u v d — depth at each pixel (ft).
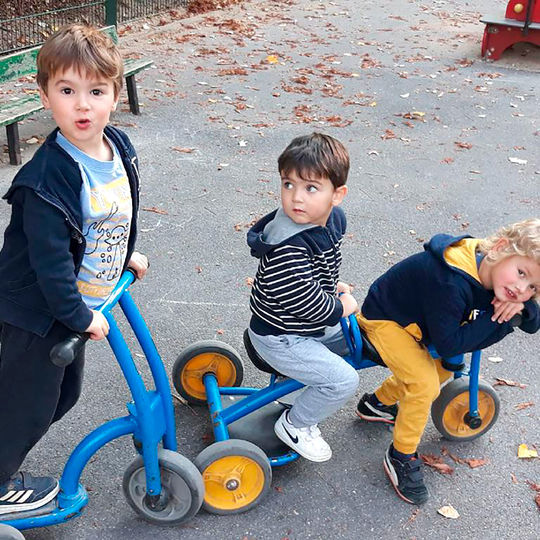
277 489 9.75
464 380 10.31
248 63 27.73
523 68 29.55
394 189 18.75
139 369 11.91
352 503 9.63
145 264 8.75
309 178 8.14
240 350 12.50
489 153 21.30
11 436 8.02
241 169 19.22
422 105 24.71
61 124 7.06
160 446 10.27
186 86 24.79
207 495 9.28
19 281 7.35
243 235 16.12
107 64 6.98
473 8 39.60
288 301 8.47
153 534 8.98
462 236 9.01
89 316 7.28
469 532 9.32
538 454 10.62
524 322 8.98
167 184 18.10
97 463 9.95
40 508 8.40
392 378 10.60
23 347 7.58
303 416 9.25
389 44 31.81
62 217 6.92
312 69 27.63
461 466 10.34
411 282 9.00
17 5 29.66
